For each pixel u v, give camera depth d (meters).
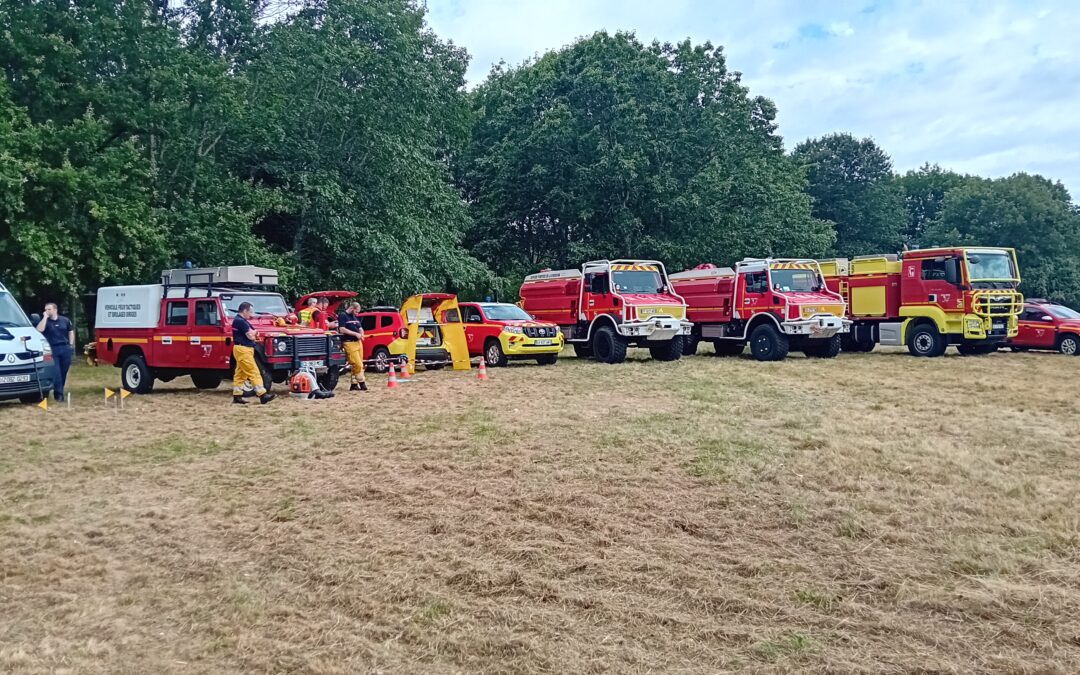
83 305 22.47
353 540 5.59
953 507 6.06
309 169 24.33
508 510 6.21
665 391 13.11
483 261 34.62
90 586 4.84
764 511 6.04
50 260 16.91
